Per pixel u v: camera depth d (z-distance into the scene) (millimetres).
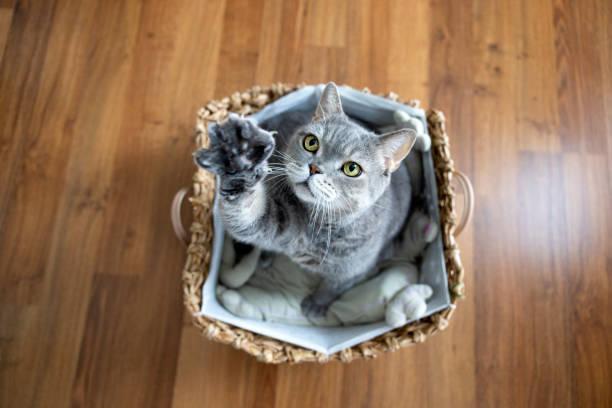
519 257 652
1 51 686
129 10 708
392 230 542
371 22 718
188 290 496
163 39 702
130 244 636
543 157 683
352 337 512
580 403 610
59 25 698
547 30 725
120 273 627
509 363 620
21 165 652
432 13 725
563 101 702
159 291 624
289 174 431
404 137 419
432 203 559
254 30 710
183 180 658
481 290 640
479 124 690
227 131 311
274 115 566
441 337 625
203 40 704
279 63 701
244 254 583
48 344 602
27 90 675
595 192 675
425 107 691
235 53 702
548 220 664
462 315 633
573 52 719
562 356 623
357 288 559
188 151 668
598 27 729
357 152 416
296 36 709
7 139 658
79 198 646
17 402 583
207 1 717
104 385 593
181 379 598
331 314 559
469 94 699
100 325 610
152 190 654
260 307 551
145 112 678
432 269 543
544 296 641
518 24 726
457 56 711
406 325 526
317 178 413
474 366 618
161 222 644
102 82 684
